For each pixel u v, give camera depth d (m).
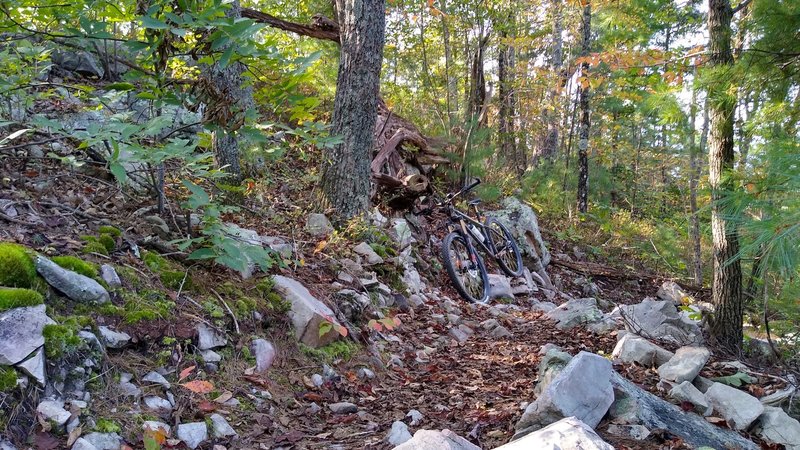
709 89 4.82
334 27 7.72
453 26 13.03
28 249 2.86
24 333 2.40
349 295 4.78
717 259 5.52
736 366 4.68
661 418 3.36
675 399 3.88
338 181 6.39
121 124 2.99
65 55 6.52
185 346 3.14
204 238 3.58
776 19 4.22
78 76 6.58
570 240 11.47
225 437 2.80
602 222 12.82
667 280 10.27
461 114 13.07
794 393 3.98
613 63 6.75
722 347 5.42
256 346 3.55
